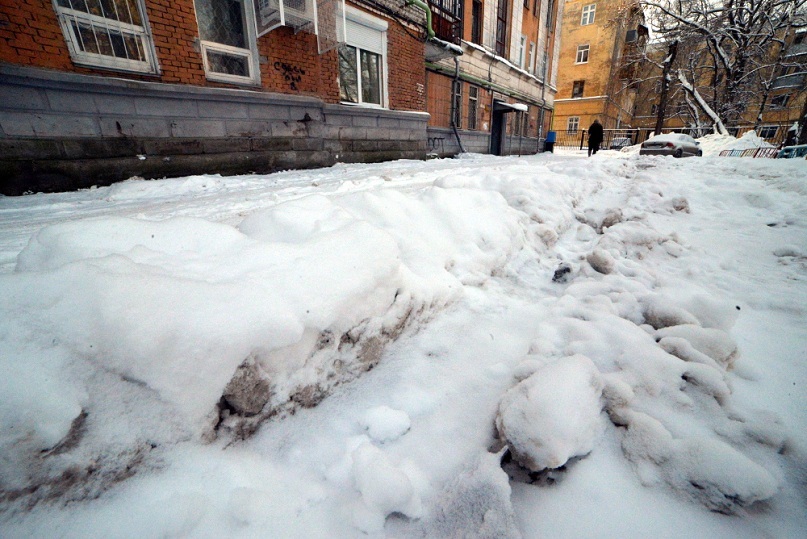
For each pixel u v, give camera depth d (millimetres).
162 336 802
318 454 1016
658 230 3242
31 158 3922
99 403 756
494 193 2883
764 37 19719
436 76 11961
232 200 3561
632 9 22953
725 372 1304
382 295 1376
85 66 4215
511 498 913
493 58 14672
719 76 21859
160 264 1038
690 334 1428
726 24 19922
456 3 12141
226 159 5711
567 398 993
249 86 5953
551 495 911
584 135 29078
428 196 2582
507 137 17969
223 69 5629
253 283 1020
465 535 814
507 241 2494
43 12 3867
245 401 951
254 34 5852
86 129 4270
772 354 1548
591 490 916
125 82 4453
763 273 2545
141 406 800
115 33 4426
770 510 857
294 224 1523
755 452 1010
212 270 1066
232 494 825
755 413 1136
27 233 2449
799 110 28656
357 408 1193
